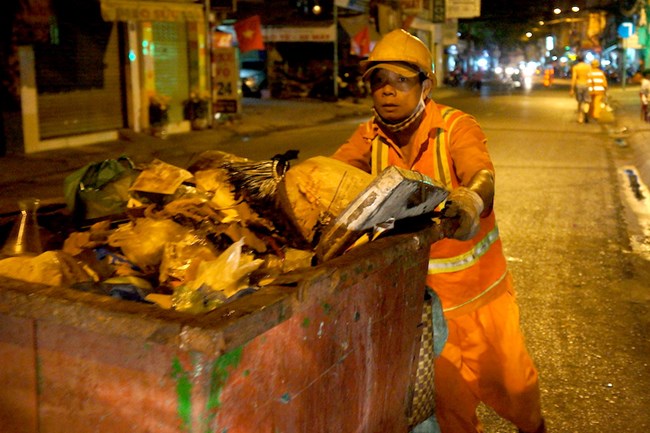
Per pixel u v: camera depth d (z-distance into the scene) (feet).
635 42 118.52
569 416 12.27
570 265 20.95
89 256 6.88
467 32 200.03
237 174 8.19
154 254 7.13
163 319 4.36
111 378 4.69
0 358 5.10
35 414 5.04
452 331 8.47
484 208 7.50
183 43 56.65
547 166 39.70
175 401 4.50
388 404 6.78
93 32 48.85
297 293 4.89
